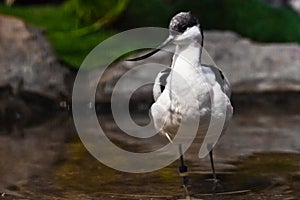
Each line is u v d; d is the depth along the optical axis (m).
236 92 13.38
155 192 7.88
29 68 12.97
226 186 8.09
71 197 7.67
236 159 9.32
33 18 14.48
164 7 14.62
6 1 15.38
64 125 11.93
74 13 14.45
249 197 7.66
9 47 13.10
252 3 15.16
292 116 12.55
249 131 11.17
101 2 14.35
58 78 13.07
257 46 14.01
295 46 14.19
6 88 12.73
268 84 13.46
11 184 8.16
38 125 11.92
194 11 14.71
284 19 15.07
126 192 7.87
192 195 7.76
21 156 9.56
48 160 9.33
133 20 14.39
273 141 10.43
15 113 12.59
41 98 12.88
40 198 7.62
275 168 8.85
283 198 7.59
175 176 8.55
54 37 13.80
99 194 7.78
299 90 13.44
